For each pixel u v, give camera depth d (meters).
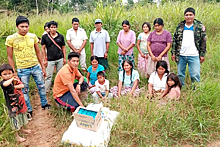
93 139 2.83
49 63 4.57
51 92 4.62
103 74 4.24
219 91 3.68
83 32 5.28
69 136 2.93
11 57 3.46
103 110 3.49
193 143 3.03
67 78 3.57
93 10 9.02
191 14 3.83
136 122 3.09
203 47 4.01
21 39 3.40
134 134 3.03
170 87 3.89
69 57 3.60
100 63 5.31
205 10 8.20
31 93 4.75
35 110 4.10
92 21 8.00
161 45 4.43
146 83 4.81
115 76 5.30
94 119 2.86
